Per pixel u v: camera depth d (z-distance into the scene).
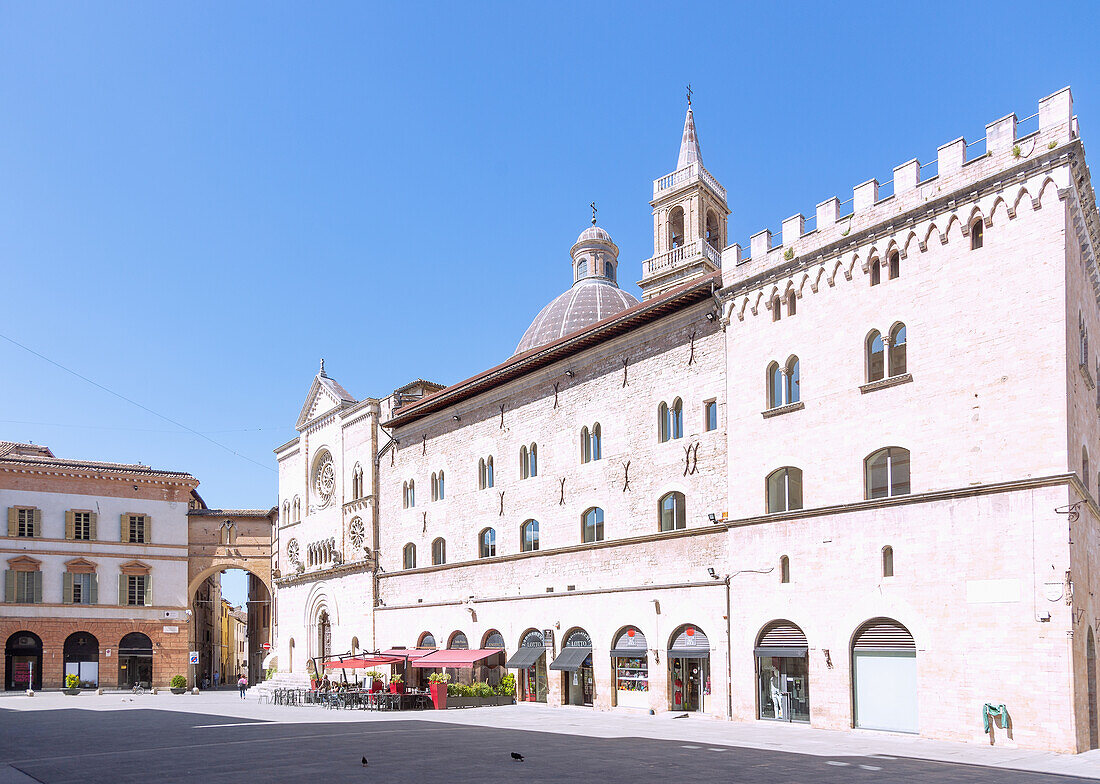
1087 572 32.41
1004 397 32.22
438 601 61.56
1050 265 31.47
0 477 81.81
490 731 35.28
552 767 24.28
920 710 32.94
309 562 79.88
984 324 33.12
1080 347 33.72
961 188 34.22
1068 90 31.53
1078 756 28.09
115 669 84.06
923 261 35.38
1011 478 31.61
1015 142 32.78
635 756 26.84
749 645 40.03
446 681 50.16
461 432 61.75
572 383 52.78
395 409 69.62
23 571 81.56
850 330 37.69
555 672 50.75
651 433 47.19
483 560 57.34
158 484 89.19
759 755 27.30
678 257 75.00
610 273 89.25
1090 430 35.91
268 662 85.12
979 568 31.98
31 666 81.44
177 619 87.81
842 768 24.45
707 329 44.78
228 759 26.44
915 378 35.03
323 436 79.31
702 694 42.53
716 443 43.50
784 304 40.66
